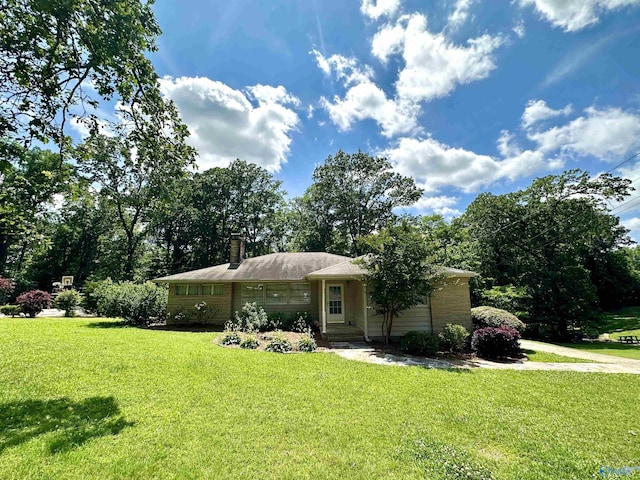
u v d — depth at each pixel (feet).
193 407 15.92
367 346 34.76
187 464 11.03
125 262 94.99
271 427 14.06
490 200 84.28
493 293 60.80
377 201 106.63
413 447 12.62
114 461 11.00
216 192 121.70
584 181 72.49
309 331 39.27
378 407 16.79
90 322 45.55
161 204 24.82
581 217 73.61
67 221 108.17
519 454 12.43
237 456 11.66
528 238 78.18
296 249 123.34
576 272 58.34
